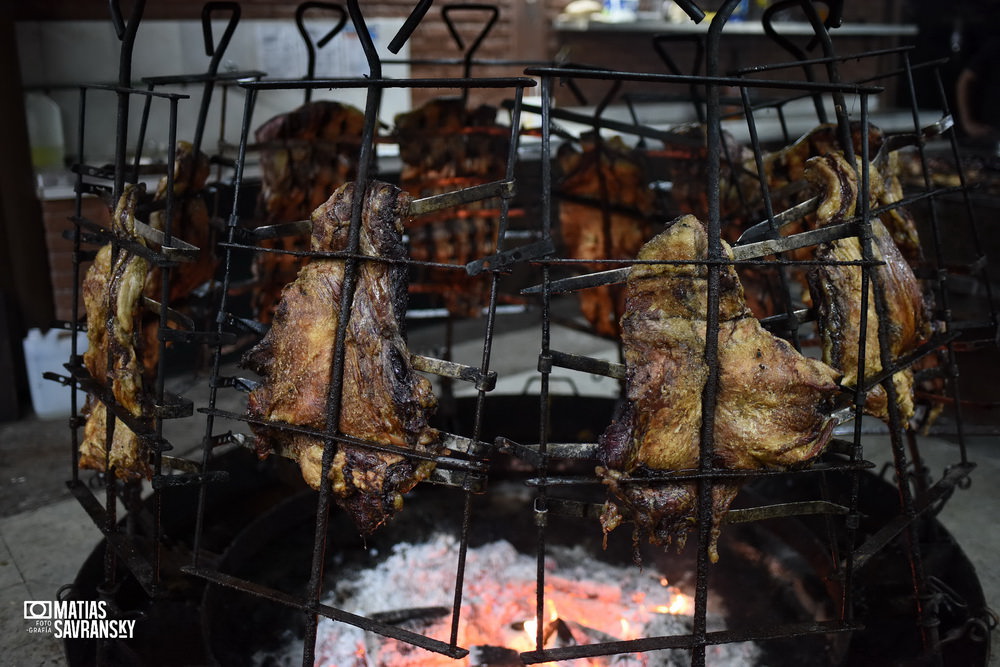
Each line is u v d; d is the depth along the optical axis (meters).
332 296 1.45
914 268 1.97
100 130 3.80
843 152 1.69
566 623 1.86
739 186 2.20
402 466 1.40
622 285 2.56
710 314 1.36
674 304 1.40
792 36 5.52
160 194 1.88
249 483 2.43
